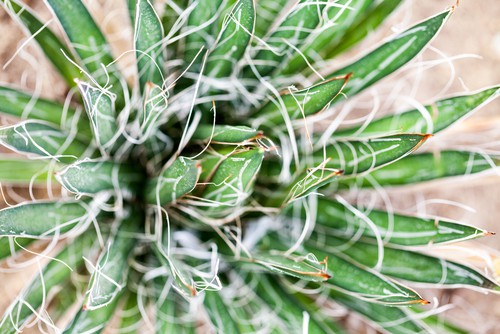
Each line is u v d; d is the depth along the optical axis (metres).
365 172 0.48
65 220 0.47
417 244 0.50
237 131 0.43
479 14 0.74
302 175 0.47
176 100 0.50
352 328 0.70
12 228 0.44
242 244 0.49
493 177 0.60
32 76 0.64
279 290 0.53
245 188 0.43
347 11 0.50
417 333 0.52
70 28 0.48
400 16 0.71
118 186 0.48
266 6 0.52
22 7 0.48
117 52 0.63
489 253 0.58
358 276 0.48
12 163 0.50
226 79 0.50
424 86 0.73
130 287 0.53
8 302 0.63
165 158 0.51
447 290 0.71
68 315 0.61
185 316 0.53
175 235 0.51
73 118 0.51
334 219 0.52
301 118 0.49
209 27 0.49
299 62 0.51
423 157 0.51
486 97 0.48
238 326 0.53
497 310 0.72
